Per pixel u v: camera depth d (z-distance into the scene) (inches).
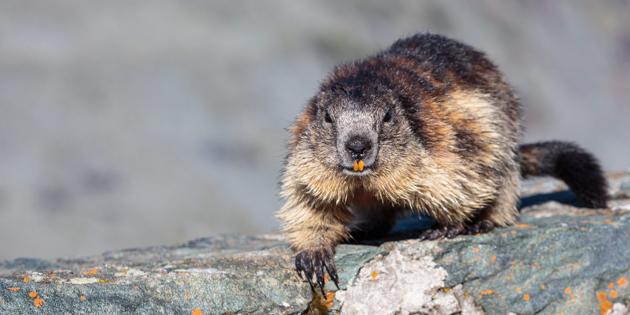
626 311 294.4
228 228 1008.2
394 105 290.0
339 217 300.7
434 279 284.7
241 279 270.8
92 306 247.4
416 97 299.3
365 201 304.3
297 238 297.6
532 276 293.9
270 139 1156.5
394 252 288.5
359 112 283.1
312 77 1277.1
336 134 284.4
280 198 312.7
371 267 285.0
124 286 255.9
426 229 332.2
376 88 293.4
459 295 285.6
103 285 254.2
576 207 354.3
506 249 296.2
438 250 289.3
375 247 293.3
